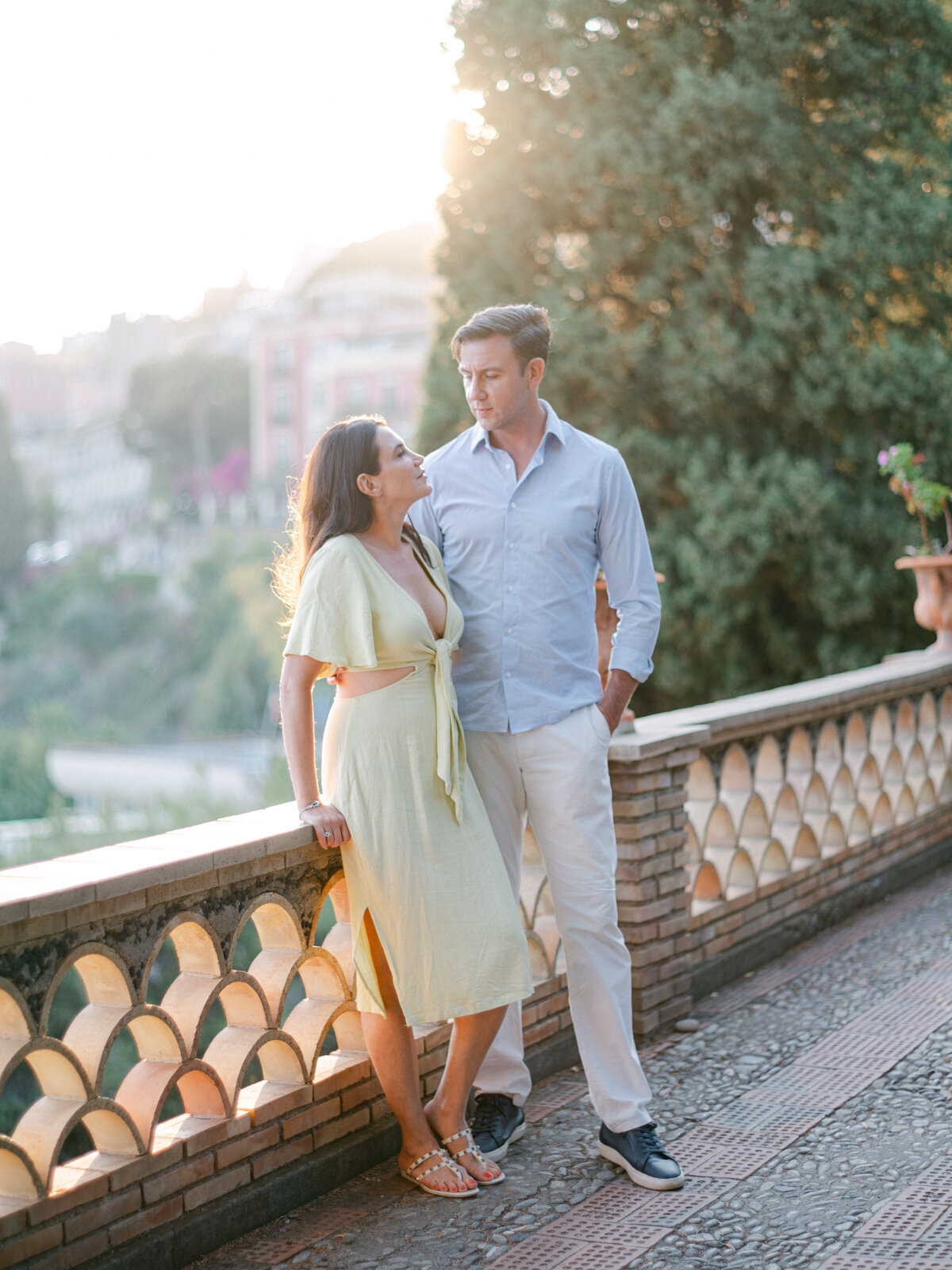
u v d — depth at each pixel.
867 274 10.53
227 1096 2.68
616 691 3.11
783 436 11.06
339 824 2.79
